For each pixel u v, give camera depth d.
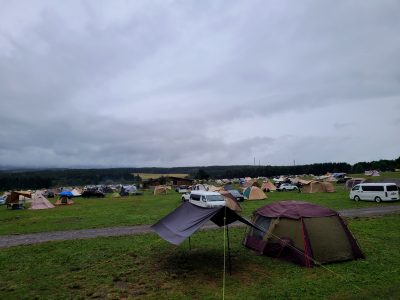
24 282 11.09
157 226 14.23
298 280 10.70
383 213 25.80
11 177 159.50
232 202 30.22
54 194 79.00
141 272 11.88
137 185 118.50
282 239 13.14
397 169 128.88
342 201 35.88
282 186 59.97
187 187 74.38
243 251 14.59
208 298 9.33
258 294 9.53
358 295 9.20
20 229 23.47
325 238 12.66
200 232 19.33
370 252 13.83
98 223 24.78
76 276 11.59
